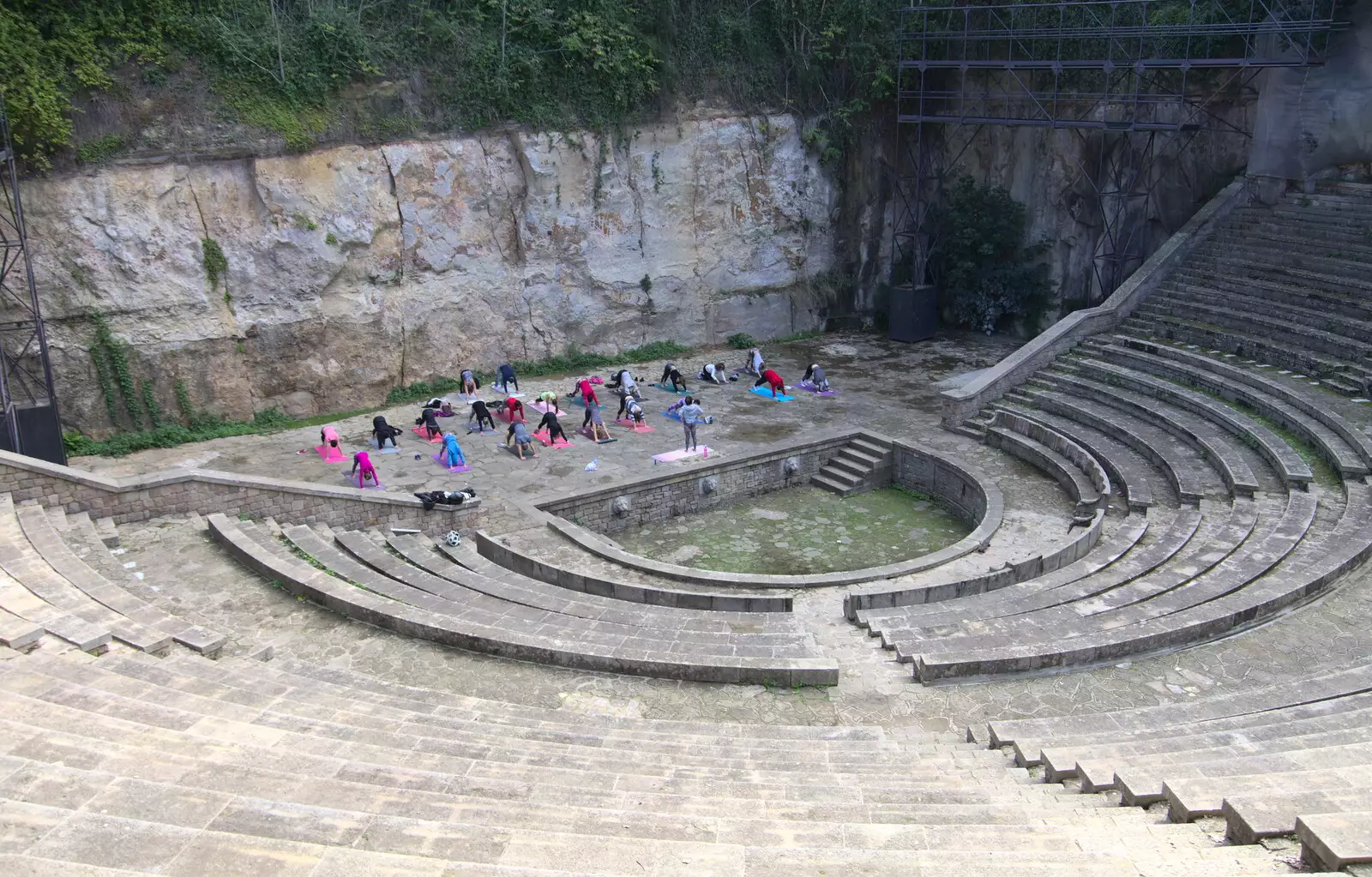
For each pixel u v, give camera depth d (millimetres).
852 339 34719
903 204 35594
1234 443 21547
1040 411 25797
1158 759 8789
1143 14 27250
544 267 29688
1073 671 13180
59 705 8914
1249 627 14016
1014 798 8398
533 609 15609
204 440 24766
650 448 24453
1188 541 17312
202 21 24375
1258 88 28781
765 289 33875
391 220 27016
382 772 8211
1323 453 19859
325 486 19578
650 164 30672
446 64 27547
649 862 6191
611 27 29281
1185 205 30859
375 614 14672
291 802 7266
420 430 25406
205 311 24844
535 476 22672
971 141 34656
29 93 21656
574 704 12672
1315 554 15852
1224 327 26344
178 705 9922
